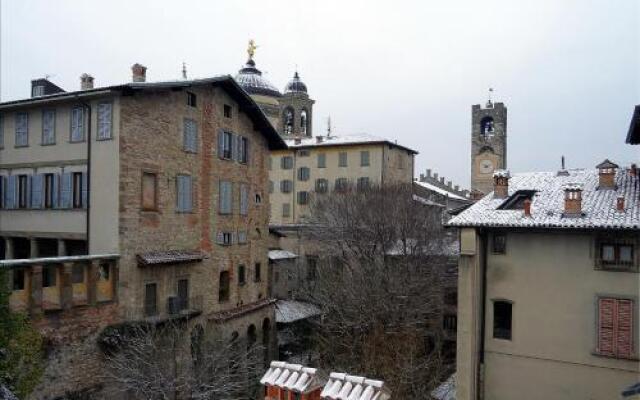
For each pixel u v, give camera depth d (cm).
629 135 2344
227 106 3553
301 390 790
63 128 2858
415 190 5325
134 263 2712
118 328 2547
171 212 2978
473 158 7531
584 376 2405
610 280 2364
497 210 2636
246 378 2883
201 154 3244
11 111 3044
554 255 2481
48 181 2933
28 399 2088
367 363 2875
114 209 2652
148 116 2817
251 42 6600
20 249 3197
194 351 3053
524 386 2523
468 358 2516
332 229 4603
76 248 2912
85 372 2414
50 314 2264
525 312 2530
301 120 7556
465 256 2550
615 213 2350
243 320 3462
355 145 6238
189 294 3098
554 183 2848
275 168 6706
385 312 3544
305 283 4878
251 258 3831
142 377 2206
